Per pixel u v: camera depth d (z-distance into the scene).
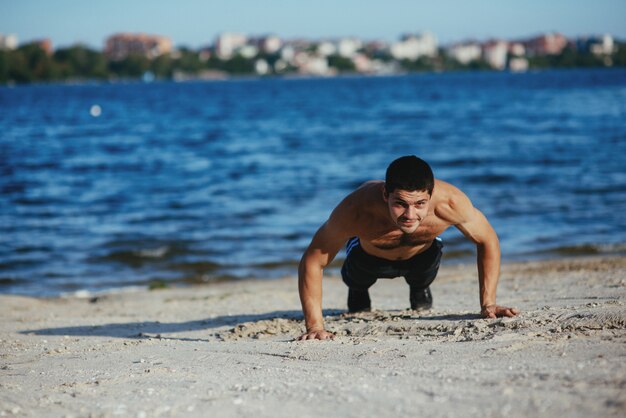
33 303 8.89
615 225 13.53
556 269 9.58
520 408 2.81
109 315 7.90
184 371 4.29
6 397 3.90
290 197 17.91
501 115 44.25
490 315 5.24
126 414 3.32
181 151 29.78
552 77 132.62
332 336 5.08
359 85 126.94
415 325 5.28
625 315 4.66
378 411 2.97
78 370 4.68
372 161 25.02
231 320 7.01
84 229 14.45
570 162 22.48
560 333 4.42
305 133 36.94
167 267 11.48
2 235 13.95
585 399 2.84
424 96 75.44
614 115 40.09
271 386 3.60
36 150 30.45
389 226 5.00
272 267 11.32
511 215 14.73
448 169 22.05
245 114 54.03
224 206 16.81
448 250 11.80
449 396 3.06
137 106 67.94
